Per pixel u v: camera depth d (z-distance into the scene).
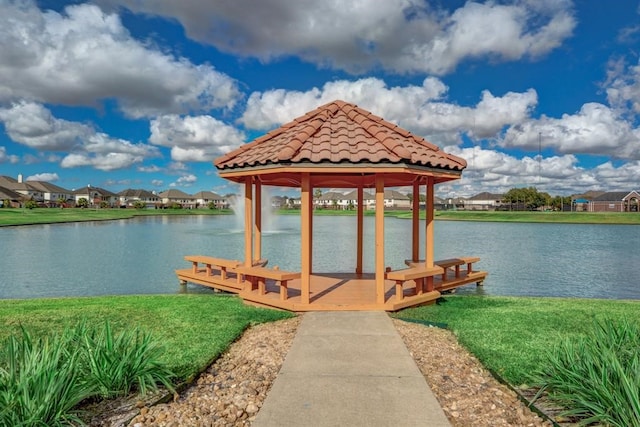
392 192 116.88
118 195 120.00
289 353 4.77
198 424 3.26
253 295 7.62
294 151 6.58
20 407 2.94
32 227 38.47
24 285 12.33
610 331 4.21
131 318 6.62
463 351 5.07
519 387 3.94
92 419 3.28
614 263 17.23
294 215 76.56
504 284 12.67
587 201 90.56
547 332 5.72
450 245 24.92
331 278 9.65
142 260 17.50
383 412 3.36
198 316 6.71
